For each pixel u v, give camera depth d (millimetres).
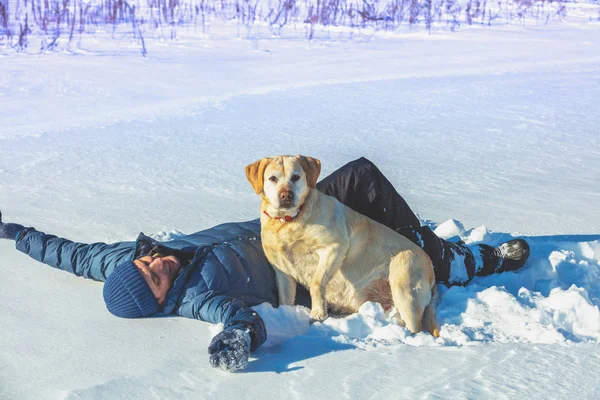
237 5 22062
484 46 19250
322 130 9891
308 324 4297
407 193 7098
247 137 9453
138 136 9422
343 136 9570
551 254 5199
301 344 3867
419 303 4418
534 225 6145
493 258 5145
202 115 10742
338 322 4141
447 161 8359
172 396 3273
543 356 3547
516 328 3984
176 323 4191
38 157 8305
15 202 6664
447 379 3311
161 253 4512
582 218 6320
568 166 8172
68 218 6211
